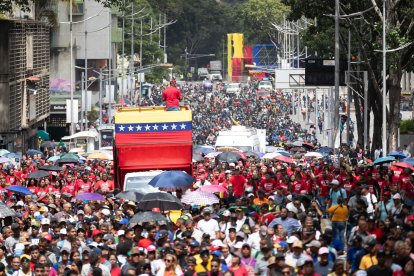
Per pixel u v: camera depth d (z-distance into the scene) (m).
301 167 86.94
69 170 88.38
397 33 113.94
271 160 98.81
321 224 61.94
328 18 124.19
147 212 53.34
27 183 80.31
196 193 62.09
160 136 73.81
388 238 45.91
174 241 50.41
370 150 132.88
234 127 117.75
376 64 127.88
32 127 161.88
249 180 76.50
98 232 54.28
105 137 146.62
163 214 59.22
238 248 47.94
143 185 69.81
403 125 145.38
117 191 69.88
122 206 65.81
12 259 48.00
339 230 59.28
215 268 43.44
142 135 73.88
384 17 113.62
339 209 59.12
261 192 64.44
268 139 182.12
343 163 80.06
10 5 122.00
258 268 45.84
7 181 82.00
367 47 131.00
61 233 54.66
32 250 49.03
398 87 115.88
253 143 115.69
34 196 70.81
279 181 74.12
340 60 144.12
